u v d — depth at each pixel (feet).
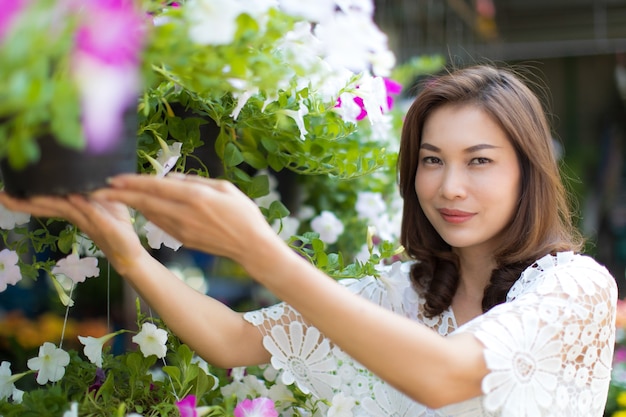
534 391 2.82
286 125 3.45
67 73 1.62
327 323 2.47
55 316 6.31
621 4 15.48
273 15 2.19
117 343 5.89
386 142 5.08
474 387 2.68
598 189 20.29
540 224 3.51
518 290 3.39
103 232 2.79
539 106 3.60
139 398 3.20
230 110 3.26
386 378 2.55
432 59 8.00
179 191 2.22
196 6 2.03
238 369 4.01
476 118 3.37
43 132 1.86
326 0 2.18
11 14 1.52
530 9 16.03
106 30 1.65
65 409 2.80
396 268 3.88
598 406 3.30
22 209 2.17
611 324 3.30
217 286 8.32
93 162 2.03
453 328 3.80
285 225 4.42
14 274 3.14
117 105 1.74
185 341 3.31
